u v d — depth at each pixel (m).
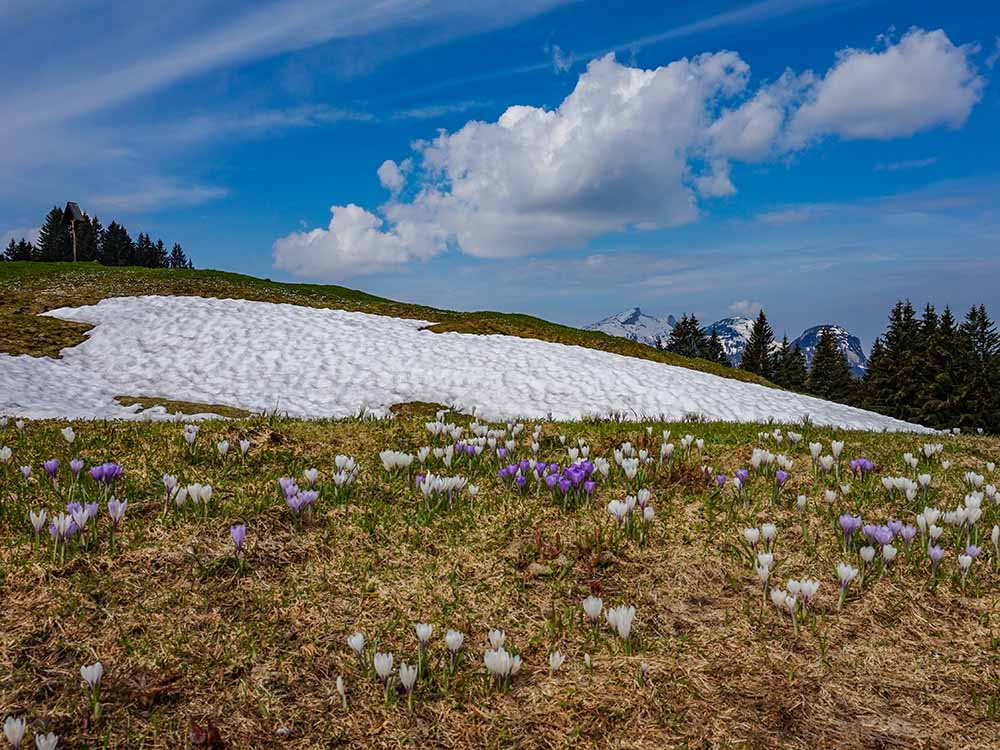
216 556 5.11
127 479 6.46
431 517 6.23
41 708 3.53
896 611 4.90
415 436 8.93
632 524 6.02
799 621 4.75
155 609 4.46
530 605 4.93
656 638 4.54
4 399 17.36
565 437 9.42
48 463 5.96
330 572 5.18
